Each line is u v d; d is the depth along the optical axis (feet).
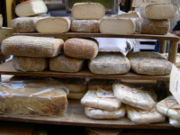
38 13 3.65
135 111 3.16
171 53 3.38
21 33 3.40
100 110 3.14
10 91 3.26
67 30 3.28
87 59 3.38
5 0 4.33
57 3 4.93
